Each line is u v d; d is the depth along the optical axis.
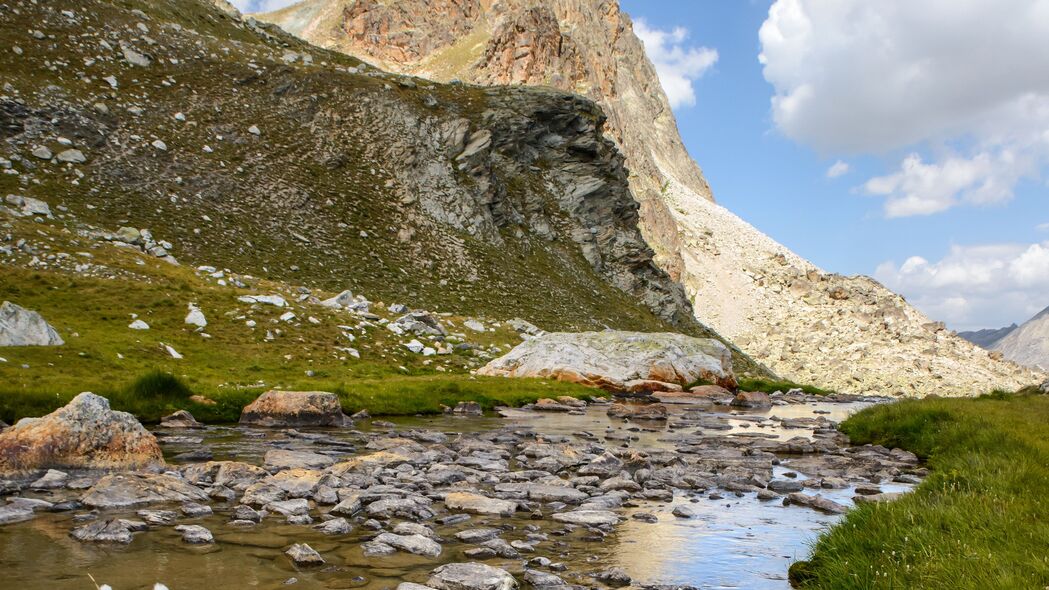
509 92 143.25
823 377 189.38
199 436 22.91
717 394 54.56
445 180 108.25
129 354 35.16
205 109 94.75
